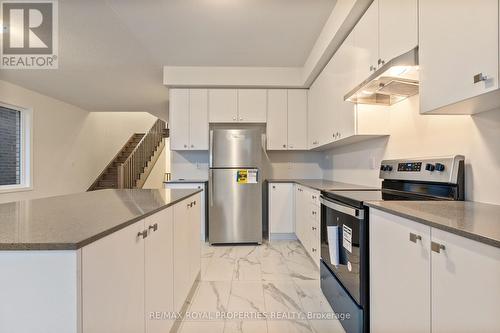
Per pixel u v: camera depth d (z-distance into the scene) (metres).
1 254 0.77
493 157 1.35
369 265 1.47
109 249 0.92
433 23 1.30
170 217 1.59
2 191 4.28
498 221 0.96
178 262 1.75
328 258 2.04
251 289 2.32
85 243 0.79
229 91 3.96
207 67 3.76
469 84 1.09
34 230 0.89
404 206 1.29
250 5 2.35
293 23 2.65
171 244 1.60
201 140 3.93
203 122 3.94
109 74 3.96
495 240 0.73
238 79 3.79
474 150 1.46
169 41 2.99
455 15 1.16
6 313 0.77
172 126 3.92
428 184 1.68
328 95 2.99
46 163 5.23
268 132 3.99
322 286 2.22
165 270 1.49
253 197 3.69
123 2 2.29
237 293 2.25
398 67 1.53
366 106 2.32
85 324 0.78
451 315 0.89
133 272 1.10
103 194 2.05
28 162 4.80
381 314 1.33
